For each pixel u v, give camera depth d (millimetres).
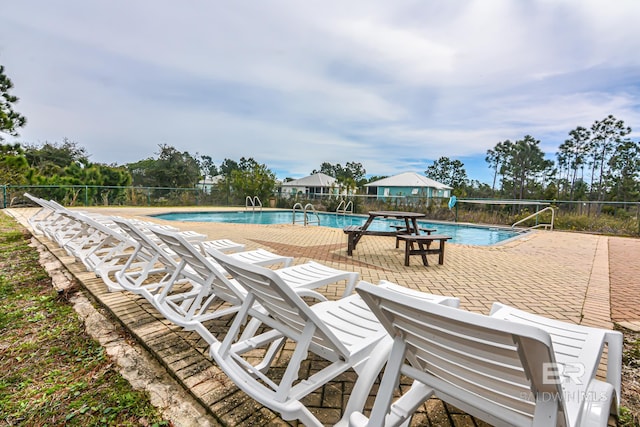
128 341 2629
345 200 18344
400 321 1181
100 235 5211
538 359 860
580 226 11898
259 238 8375
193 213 17109
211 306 3332
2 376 2182
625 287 4453
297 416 1442
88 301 3441
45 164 25625
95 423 1748
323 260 5977
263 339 2006
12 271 4535
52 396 1972
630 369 2283
